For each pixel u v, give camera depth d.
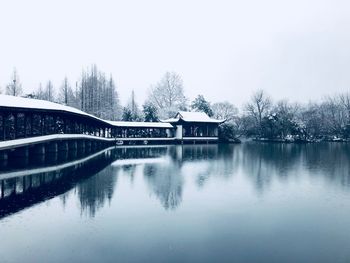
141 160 37.56
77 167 29.50
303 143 80.31
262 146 66.94
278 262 10.35
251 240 12.08
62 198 17.77
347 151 52.94
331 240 12.14
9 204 16.31
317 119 94.12
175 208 16.19
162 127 69.38
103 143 63.22
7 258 10.24
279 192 20.06
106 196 18.48
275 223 14.01
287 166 32.72
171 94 99.38
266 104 102.81
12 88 80.81
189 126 74.31
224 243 11.77
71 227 13.08
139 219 14.30
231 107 103.81
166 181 23.61
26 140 29.80
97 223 13.66
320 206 16.75
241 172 28.36
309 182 23.47
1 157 30.27
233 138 80.62
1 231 12.52
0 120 39.00
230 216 14.92
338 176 26.19
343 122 100.19
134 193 19.39
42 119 34.81
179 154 46.00
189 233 12.69
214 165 33.38
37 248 10.99
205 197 18.59
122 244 11.48
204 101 97.56
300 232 12.95
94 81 86.38
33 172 25.56
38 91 100.19
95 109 85.56
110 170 28.81
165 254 10.79
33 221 13.74
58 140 38.25
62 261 10.10
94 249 11.05
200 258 10.53
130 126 65.19
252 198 18.45
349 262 10.38
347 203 17.41
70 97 91.94
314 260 10.51
